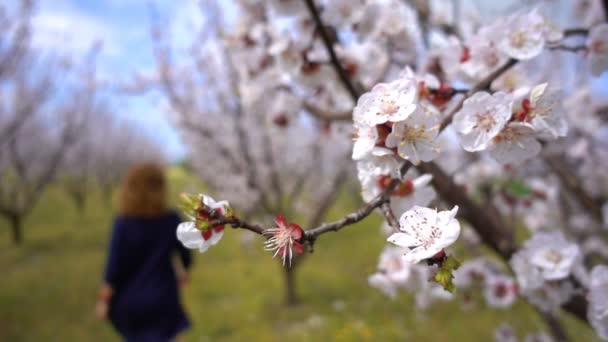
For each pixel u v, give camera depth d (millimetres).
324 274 7371
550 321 1733
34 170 13680
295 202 9750
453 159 2842
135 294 2979
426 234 682
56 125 13836
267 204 6207
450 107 1019
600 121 2676
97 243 10766
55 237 11555
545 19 1068
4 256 9703
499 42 1050
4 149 10570
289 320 5457
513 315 4895
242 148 6254
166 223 3131
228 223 769
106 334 5188
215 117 7305
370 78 1633
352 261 8266
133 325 2998
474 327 4719
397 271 1573
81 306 6195
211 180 9188
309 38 1485
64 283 7367
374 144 773
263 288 6773
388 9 1472
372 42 1560
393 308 5559
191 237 779
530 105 826
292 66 1523
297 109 1936
